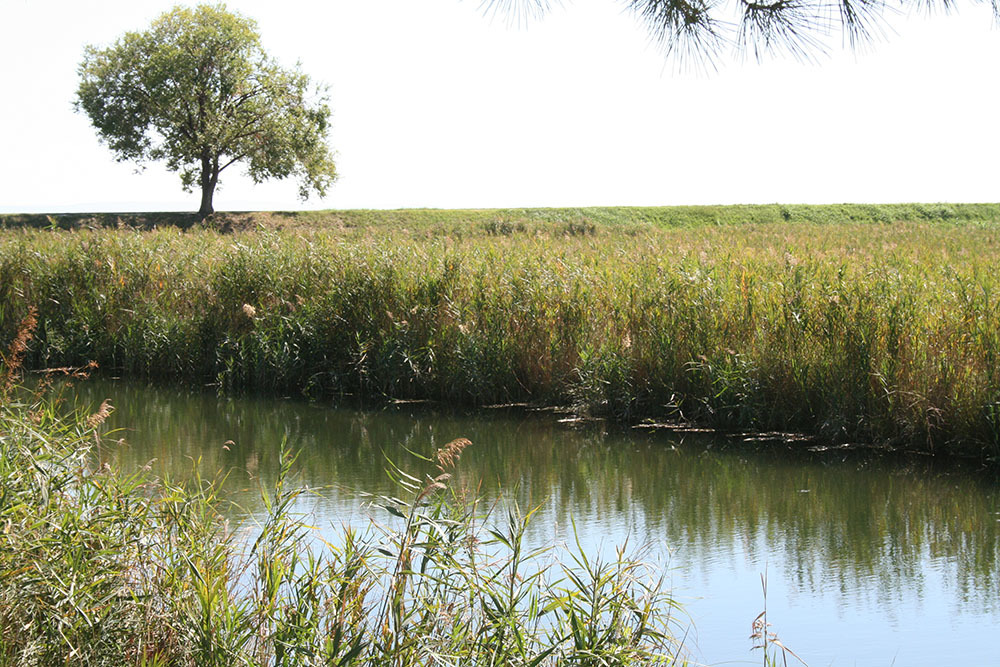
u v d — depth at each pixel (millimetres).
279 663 4578
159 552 5520
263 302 17172
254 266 17406
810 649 6406
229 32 53938
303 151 54906
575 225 41062
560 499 10000
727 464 11438
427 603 4930
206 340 17312
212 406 14914
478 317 15609
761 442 12453
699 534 8922
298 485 10133
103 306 18328
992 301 12742
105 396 15578
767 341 13109
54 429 6809
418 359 15555
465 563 5199
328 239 18609
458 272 16094
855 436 12141
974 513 9562
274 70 55406
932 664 6148
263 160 54844
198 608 4820
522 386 14992
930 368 11891
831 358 12492
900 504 9891
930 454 11703
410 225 54031
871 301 12688
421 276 16078
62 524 5258
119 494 5941
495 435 12984
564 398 14680
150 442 12273
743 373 13000
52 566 4953
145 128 54094
